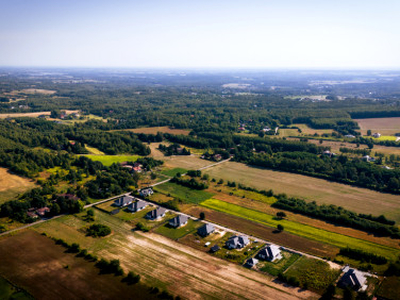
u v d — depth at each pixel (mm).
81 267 96188
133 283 89375
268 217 132000
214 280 91875
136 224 124562
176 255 104125
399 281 91688
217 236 116750
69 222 125562
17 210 128750
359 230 121688
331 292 85000
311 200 151000
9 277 91375
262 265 99562
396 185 159625
